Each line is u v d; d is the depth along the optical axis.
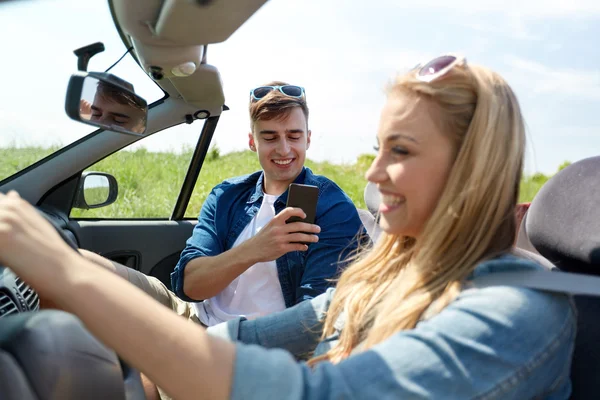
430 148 1.02
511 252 1.08
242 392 0.80
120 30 2.12
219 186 2.40
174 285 2.24
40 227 0.81
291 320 1.45
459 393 0.85
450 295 1.00
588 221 1.25
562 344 0.94
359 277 1.31
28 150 2.54
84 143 2.58
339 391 0.84
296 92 2.22
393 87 1.07
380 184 1.09
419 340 0.89
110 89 1.57
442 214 1.02
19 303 1.40
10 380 0.76
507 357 0.87
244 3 1.35
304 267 2.09
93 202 2.71
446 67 1.00
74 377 0.80
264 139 2.19
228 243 2.28
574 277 0.97
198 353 0.80
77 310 0.78
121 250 2.84
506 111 1.02
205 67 2.22
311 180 2.24
